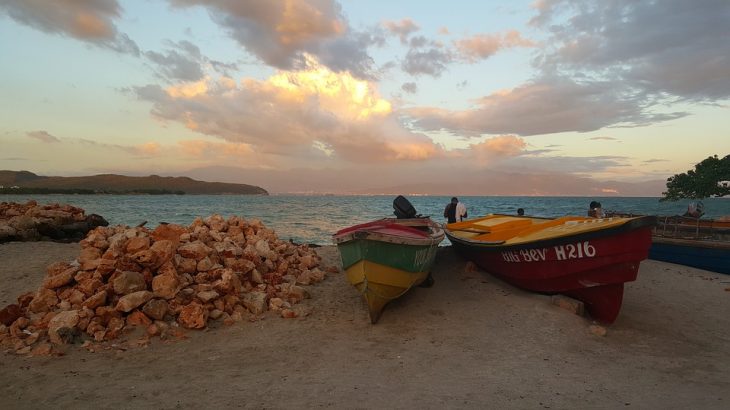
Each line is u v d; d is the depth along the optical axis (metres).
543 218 13.43
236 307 8.48
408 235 9.35
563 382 6.04
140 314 7.46
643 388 5.89
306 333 7.81
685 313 9.38
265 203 97.94
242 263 9.28
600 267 8.35
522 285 10.23
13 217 17.97
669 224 15.69
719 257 12.95
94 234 10.26
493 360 6.81
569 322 8.46
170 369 6.21
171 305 7.86
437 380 6.02
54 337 6.75
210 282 8.76
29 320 7.34
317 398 5.38
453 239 12.45
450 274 11.55
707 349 7.51
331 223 37.34
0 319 7.11
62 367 6.13
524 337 7.77
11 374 5.86
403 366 6.51
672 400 5.52
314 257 12.36
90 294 7.76
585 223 9.73
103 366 6.23
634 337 8.03
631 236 7.88
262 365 6.45
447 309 9.09
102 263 8.01
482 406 5.24
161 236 9.30
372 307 8.34
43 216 17.91
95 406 5.06
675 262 14.16
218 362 6.53
